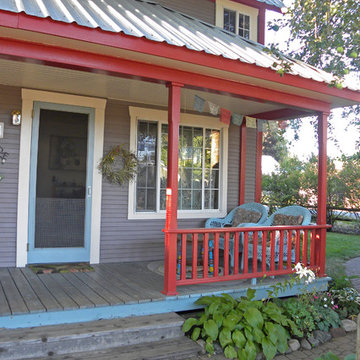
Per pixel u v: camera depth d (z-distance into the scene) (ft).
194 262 13.85
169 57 11.98
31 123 16.61
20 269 16.06
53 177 17.13
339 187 40.73
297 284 15.70
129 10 15.34
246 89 15.05
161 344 11.70
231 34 19.52
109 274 15.96
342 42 21.53
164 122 19.79
